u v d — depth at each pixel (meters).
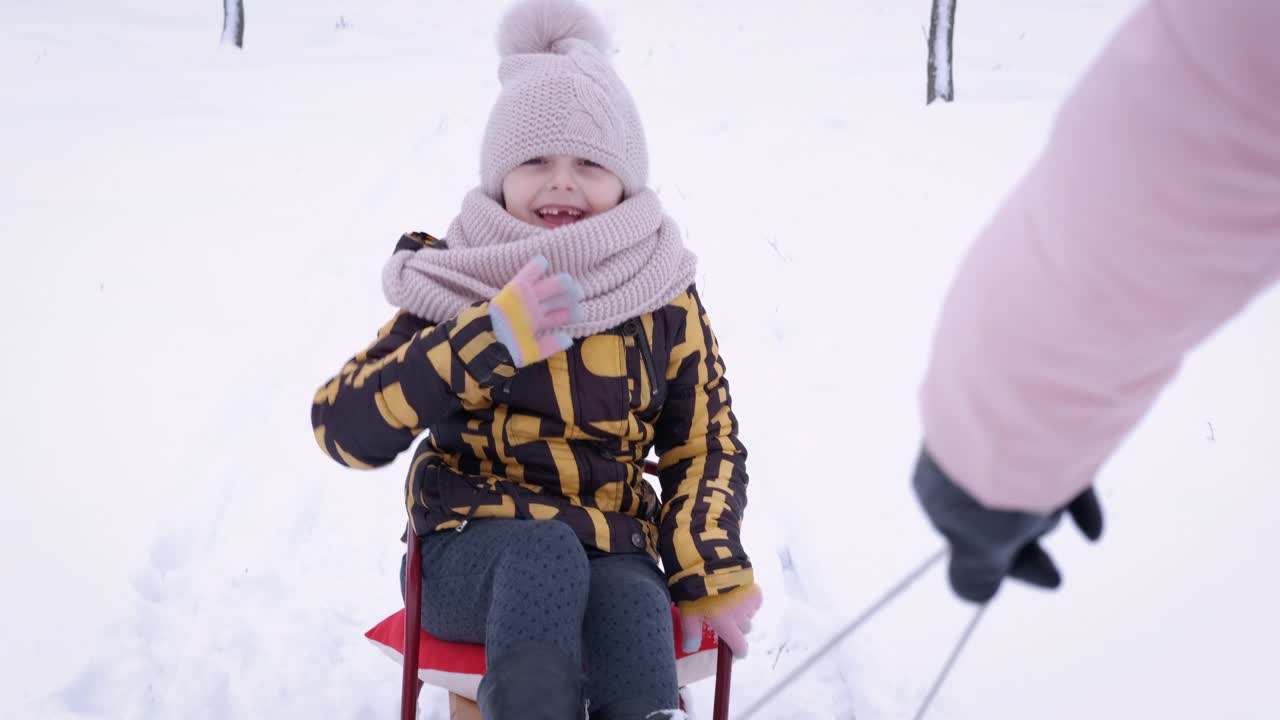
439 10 15.26
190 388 4.22
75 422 3.88
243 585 3.05
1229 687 2.63
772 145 7.81
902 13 14.79
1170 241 0.69
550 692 1.61
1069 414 0.78
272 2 15.27
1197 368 4.40
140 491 3.47
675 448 2.24
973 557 0.94
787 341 4.77
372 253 5.80
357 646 2.84
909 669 2.75
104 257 5.47
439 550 2.00
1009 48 12.04
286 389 4.29
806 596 3.12
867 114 8.60
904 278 5.40
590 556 2.03
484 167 2.25
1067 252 0.72
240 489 3.56
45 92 8.98
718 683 2.05
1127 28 0.72
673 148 7.83
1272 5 0.62
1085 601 3.02
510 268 2.04
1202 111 0.66
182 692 2.60
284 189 6.84
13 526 3.19
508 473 2.07
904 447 3.91
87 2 13.57
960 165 7.18
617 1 16.08
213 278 5.33
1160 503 3.47
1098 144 0.70
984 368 0.79
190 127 8.23
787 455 3.87
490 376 1.76
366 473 3.74
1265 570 3.09
